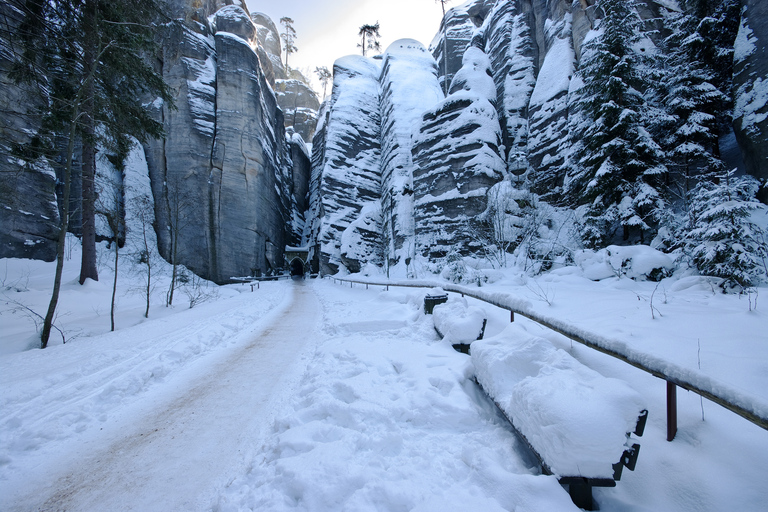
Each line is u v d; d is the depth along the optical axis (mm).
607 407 1788
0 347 7777
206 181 31281
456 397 3066
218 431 3182
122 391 4176
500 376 2805
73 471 2592
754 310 4852
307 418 3100
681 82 14297
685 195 12109
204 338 6855
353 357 4871
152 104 30578
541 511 1575
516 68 30375
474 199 23188
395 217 30438
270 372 4961
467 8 46719
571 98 22141
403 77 38312
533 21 30984
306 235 56125
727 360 3041
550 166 23734
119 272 22297
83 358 5312
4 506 2207
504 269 16125
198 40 33000
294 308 12898
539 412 1951
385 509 1799
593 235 14719
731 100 13695
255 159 34688
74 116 8195
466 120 25203
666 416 2357
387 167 35438
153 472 2551
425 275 21516
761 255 7293
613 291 8383
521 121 28734
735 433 2029
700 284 7371
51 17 9531
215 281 30875
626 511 1755
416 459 2285
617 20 14891
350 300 14234
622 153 13727
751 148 12352
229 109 33281
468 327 4699
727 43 14492
